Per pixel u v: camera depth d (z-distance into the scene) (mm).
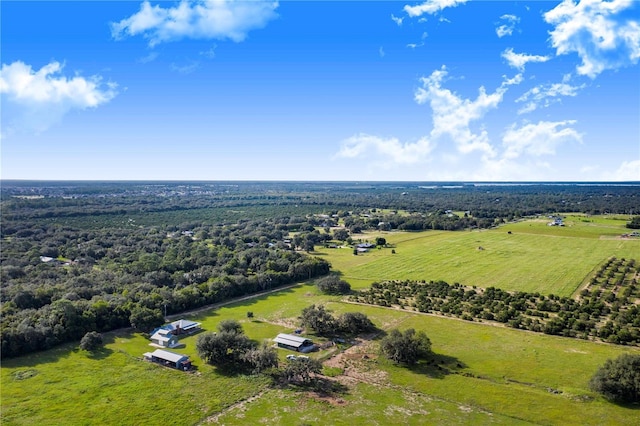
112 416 81375
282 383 94688
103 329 123312
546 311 139000
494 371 99250
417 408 84375
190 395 89375
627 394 84500
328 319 124812
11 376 96375
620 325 122750
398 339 104500
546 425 78375
